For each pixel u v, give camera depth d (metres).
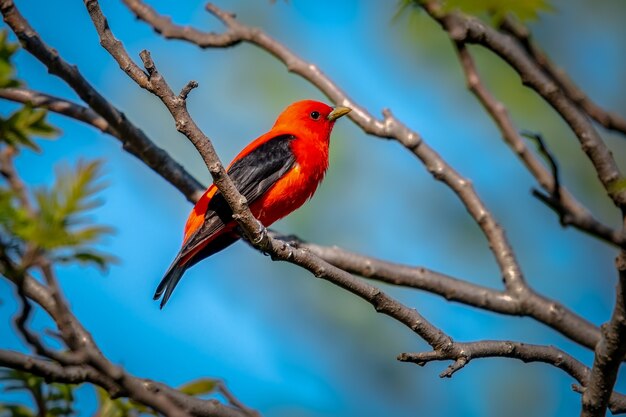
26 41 10.28
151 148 11.52
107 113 11.05
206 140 7.95
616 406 8.62
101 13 7.49
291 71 11.91
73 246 6.43
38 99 11.18
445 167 11.32
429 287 11.11
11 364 7.11
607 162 8.74
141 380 8.27
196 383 8.73
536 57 10.34
